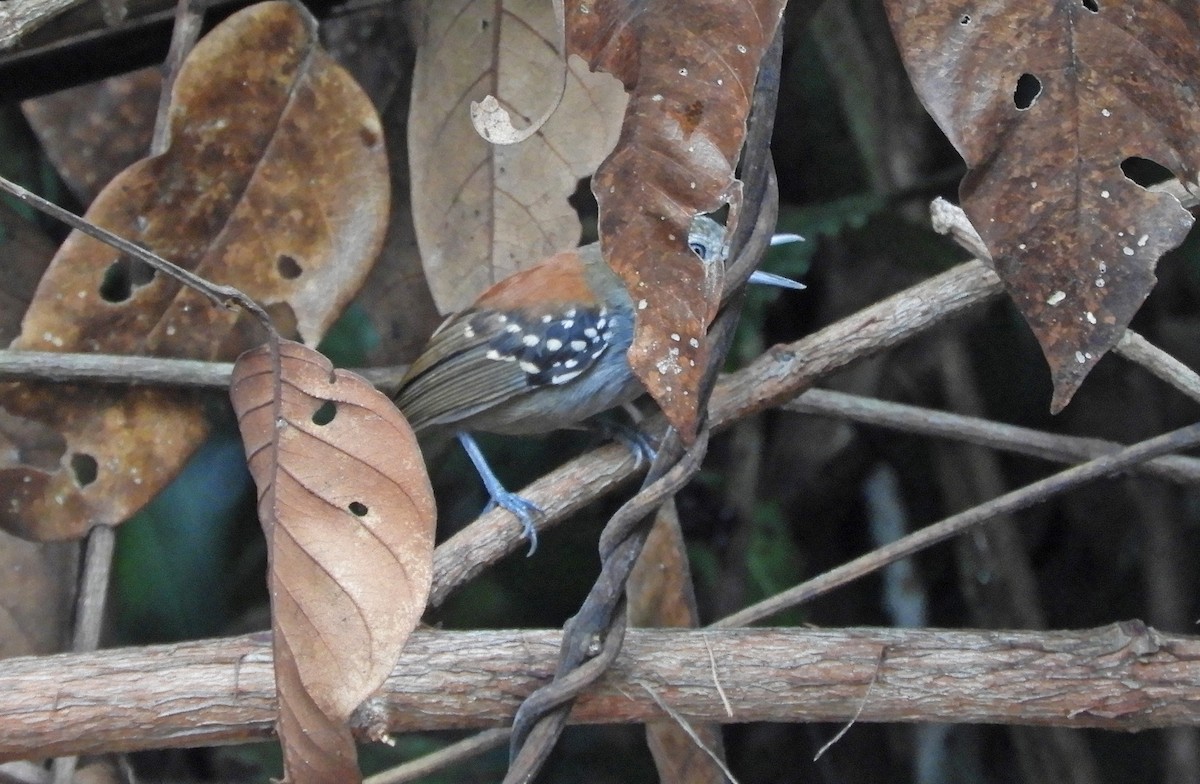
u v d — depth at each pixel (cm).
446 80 651
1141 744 987
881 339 623
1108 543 1002
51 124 689
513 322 752
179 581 918
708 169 378
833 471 1009
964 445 959
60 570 668
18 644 647
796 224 867
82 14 623
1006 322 988
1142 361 580
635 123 380
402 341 788
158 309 623
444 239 664
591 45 392
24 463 618
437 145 655
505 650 489
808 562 1016
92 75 663
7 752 458
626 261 376
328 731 427
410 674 480
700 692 497
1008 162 407
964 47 407
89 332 618
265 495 445
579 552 909
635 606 660
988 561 945
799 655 502
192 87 598
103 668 470
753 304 863
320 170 623
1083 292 403
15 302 691
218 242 622
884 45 951
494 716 486
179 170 608
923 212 930
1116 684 498
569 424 792
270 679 473
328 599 433
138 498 629
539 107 651
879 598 1014
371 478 443
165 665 474
